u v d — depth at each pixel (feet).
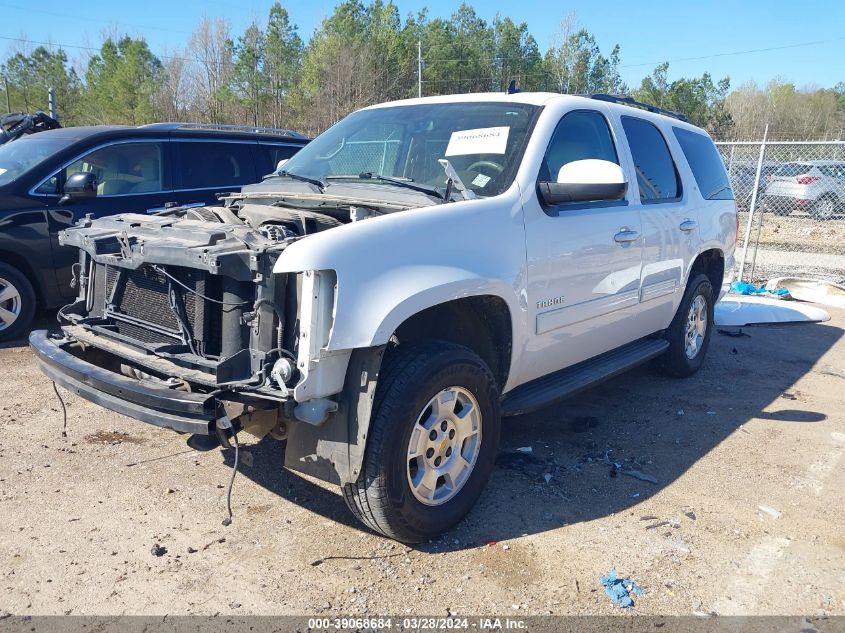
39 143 22.72
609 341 15.26
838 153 55.62
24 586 9.57
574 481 13.23
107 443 14.24
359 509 10.26
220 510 11.73
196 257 9.53
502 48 233.55
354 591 9.66
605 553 10.79
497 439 11.82
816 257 45.24
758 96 231.50
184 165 23.97
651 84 213.05
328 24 190.70
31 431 14.71
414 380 10.03
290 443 10.31
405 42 209.97
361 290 9.42
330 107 173.37
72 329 12.20
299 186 13.12
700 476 13.65
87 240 11.77
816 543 11.30
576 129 14.19
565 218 12.98
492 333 12.17
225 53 180.34
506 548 10.83
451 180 11.75
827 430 16.30
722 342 24.49
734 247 20.99
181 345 10.52
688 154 18.86
